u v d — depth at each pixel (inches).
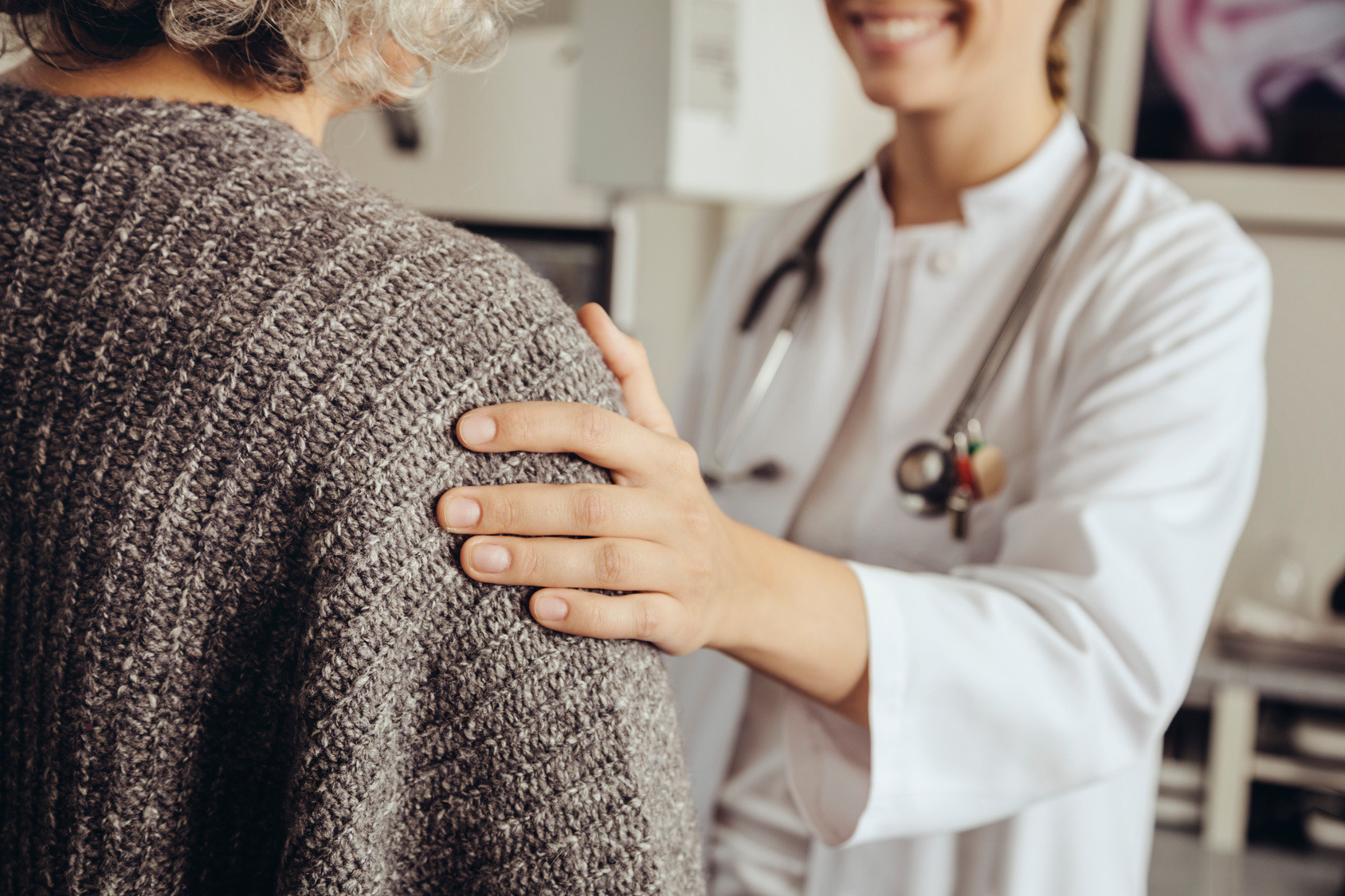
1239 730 67.9
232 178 15.7
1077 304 33.5
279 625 15.6
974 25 31.9
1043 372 33.7
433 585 15.7
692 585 19.1
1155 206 34.6
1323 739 68.4
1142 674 27.3
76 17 16.3
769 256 43.4
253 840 16.7
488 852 16.2
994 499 34.0
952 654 25.9
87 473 15.4
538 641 16.3
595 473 18.0
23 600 16.2
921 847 32.9
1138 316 31.8
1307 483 79.0
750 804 36.1
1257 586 78.9
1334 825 70.1
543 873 16.1
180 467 15.1
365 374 15.3
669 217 86.9
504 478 16.5
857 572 26.2
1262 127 76.0
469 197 75.3
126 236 15.4
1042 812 32.5
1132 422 29.9
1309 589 78.6
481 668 16.0
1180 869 66.0
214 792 16.2
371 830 15.5
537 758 16.1
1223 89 76.4
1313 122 75.0
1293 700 72.1
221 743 16.1
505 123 72.9
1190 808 71.9
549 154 71.7
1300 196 75.9
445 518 15.6
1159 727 28.1
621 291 71.2
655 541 18.3
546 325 17.0
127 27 16.4
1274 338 78.6
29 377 15.7
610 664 16.9
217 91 17.2
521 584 16.3
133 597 15.3
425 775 16.2
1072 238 35.0
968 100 34.5
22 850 16.6
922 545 34.4
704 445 42.0
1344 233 76.1
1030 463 33.8
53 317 15.6
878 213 38.4
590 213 71.2
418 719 16.1
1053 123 37.4
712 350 44.1
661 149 60.7
